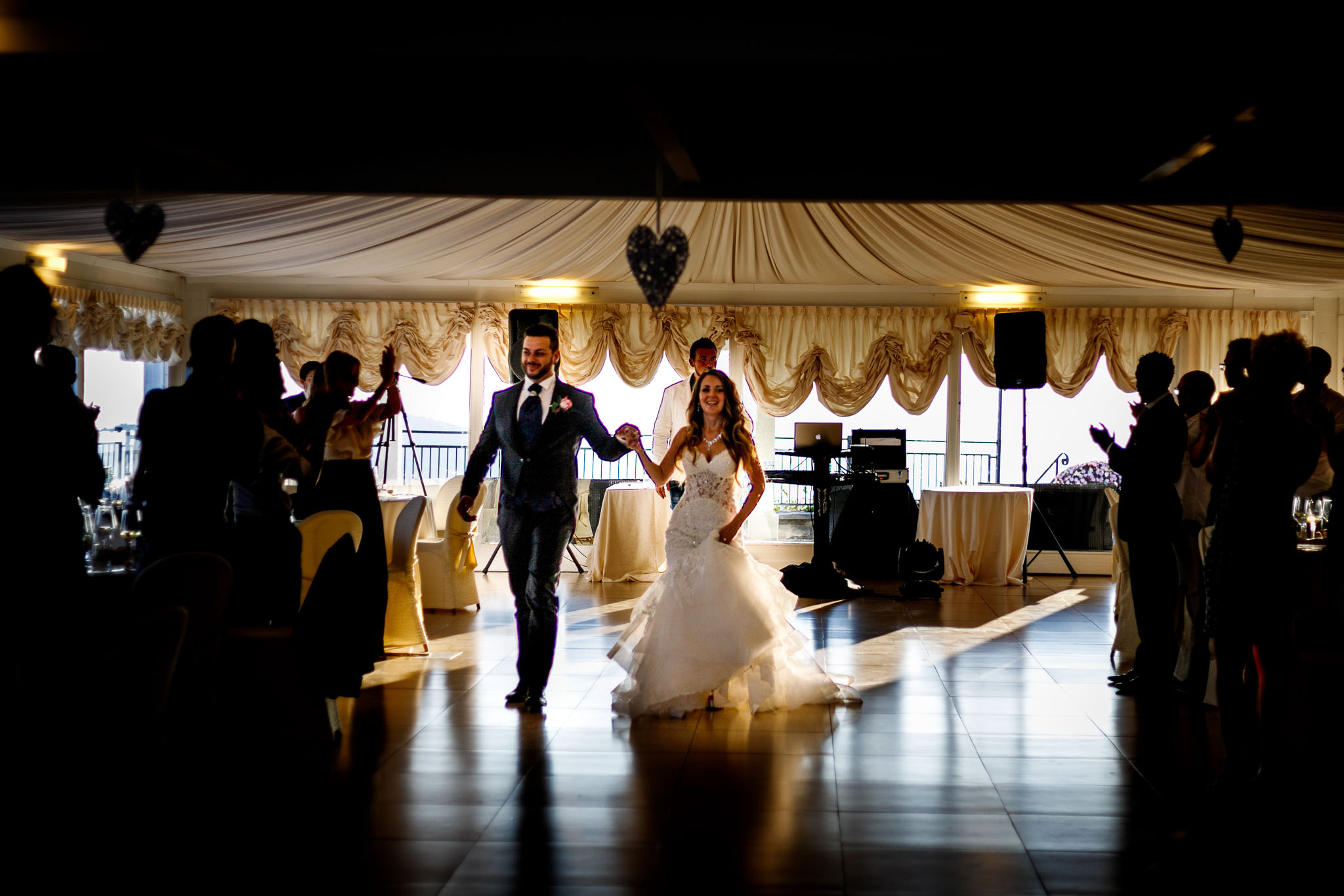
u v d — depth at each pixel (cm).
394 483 1029
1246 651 376
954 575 926
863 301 1023
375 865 314
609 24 333
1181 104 411
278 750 433
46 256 829
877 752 432
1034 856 324
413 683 552
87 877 304
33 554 323
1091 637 684
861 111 466
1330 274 864
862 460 941
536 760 420
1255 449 371
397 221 719
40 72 398
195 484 364
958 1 335
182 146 458
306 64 354
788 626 509
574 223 745
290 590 445
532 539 502
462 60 336
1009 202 487
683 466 516
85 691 345
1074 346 1012
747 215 730
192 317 1023
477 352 1027
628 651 505
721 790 385
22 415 322
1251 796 371
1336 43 326
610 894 295
